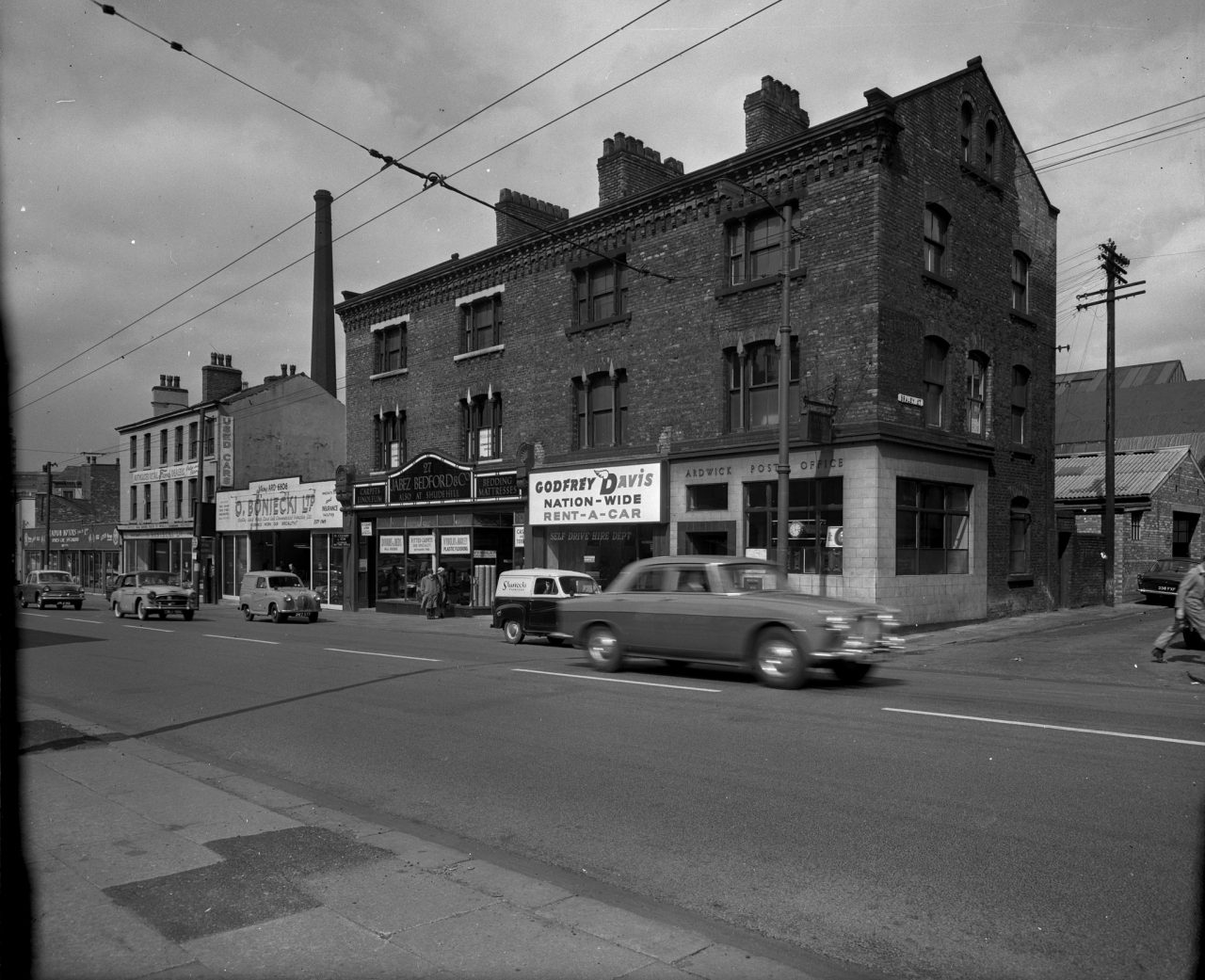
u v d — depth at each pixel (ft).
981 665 47.52
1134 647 54.90
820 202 62.75
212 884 15.48
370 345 106.63
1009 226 75.97
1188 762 23.66
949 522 67.41
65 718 33.17
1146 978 12.21
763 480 65.26
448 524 95.76
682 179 70.44
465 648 59.82
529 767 24.72
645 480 72.38
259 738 29.76
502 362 88.43
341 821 19.74
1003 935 13.66
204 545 138.51
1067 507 103.04
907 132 62.64
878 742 26.55
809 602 38.27
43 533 214.90
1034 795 20.70
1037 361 80.28
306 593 93.76
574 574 62.69
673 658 41.81
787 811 20.08
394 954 12.67
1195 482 114.83
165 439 157.28
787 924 14.30
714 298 69.00
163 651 58.49
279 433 144.77
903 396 61.21
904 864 16.66
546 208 92.58
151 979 11.85
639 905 15.17
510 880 15.74
